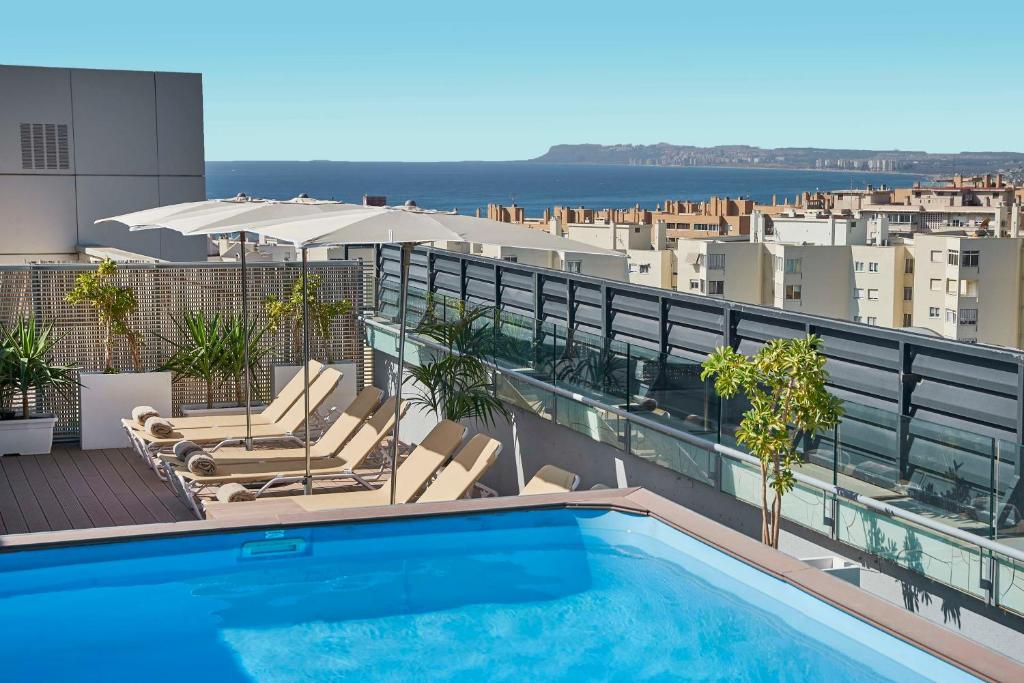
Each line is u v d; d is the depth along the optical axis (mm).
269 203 9891
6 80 16953
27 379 11242
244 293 10719
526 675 5398
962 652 4566
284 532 6562
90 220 17656
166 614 6219
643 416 8078
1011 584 5266
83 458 11281
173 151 18062
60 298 12164
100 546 6180
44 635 5957
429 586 6648
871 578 6211
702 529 6312
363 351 13484
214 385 12719
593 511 6863
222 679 5398
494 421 10055
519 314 10492
